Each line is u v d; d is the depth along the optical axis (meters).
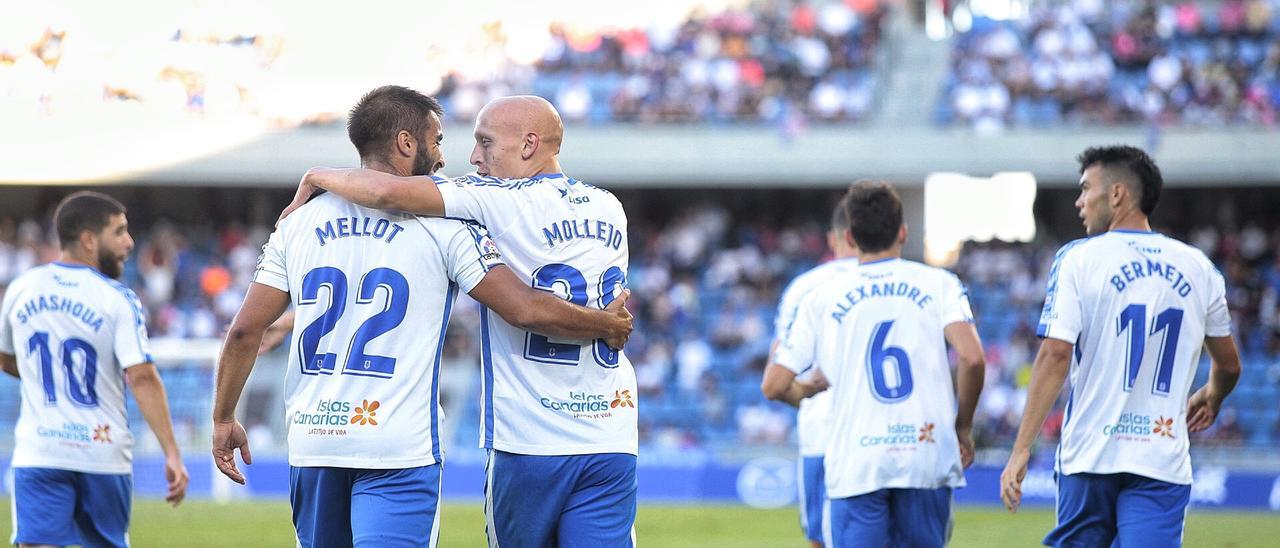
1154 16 93.19
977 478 59.09
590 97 92.25
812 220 94.88
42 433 22.31
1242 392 75.12
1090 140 82.62
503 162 17.52
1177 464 18.92
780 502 61.06
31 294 22.53
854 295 21.55
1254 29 92.38
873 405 21.16
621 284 17.64
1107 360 19.03
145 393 22.38
